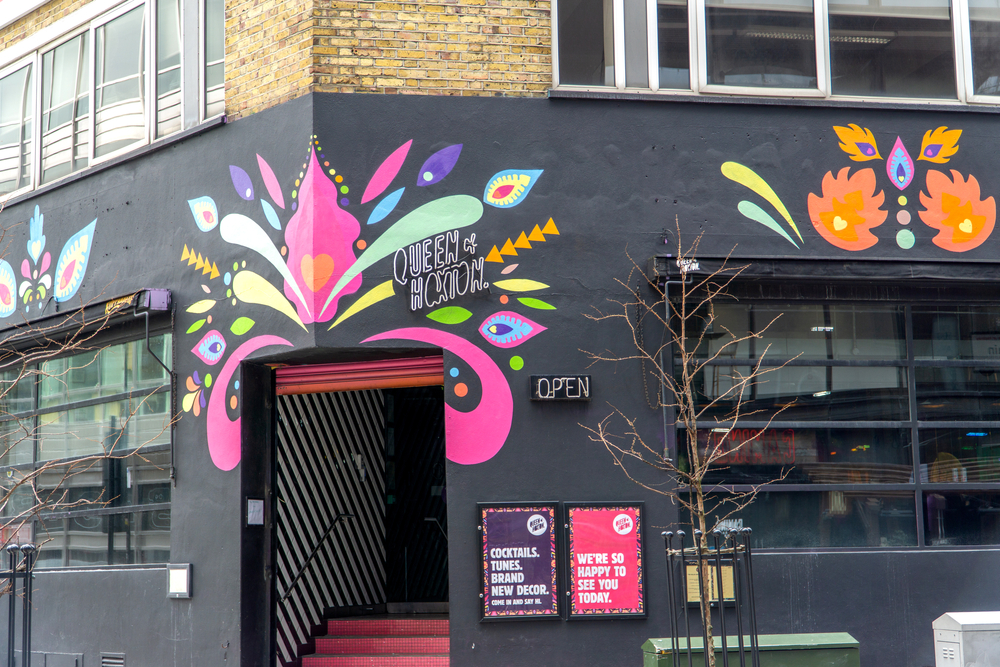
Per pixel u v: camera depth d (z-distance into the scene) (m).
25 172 13.06
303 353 9.90
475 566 9.50
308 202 9.77
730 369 10.14
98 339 12.03
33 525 12.56
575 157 10.12
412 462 13.09
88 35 12.41
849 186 10.45
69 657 11.59
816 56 10.63
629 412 9.85
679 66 10.47
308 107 9.89
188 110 11.10
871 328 10.43
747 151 10.37
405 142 9.93
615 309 9.97
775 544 9.97
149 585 10.91
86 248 12.02
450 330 9.76
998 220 10.67
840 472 10.14
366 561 12.52
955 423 10.38
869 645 9.84
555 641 9.48
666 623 9.59
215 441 10.43
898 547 10.10
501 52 10.17
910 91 10.78
